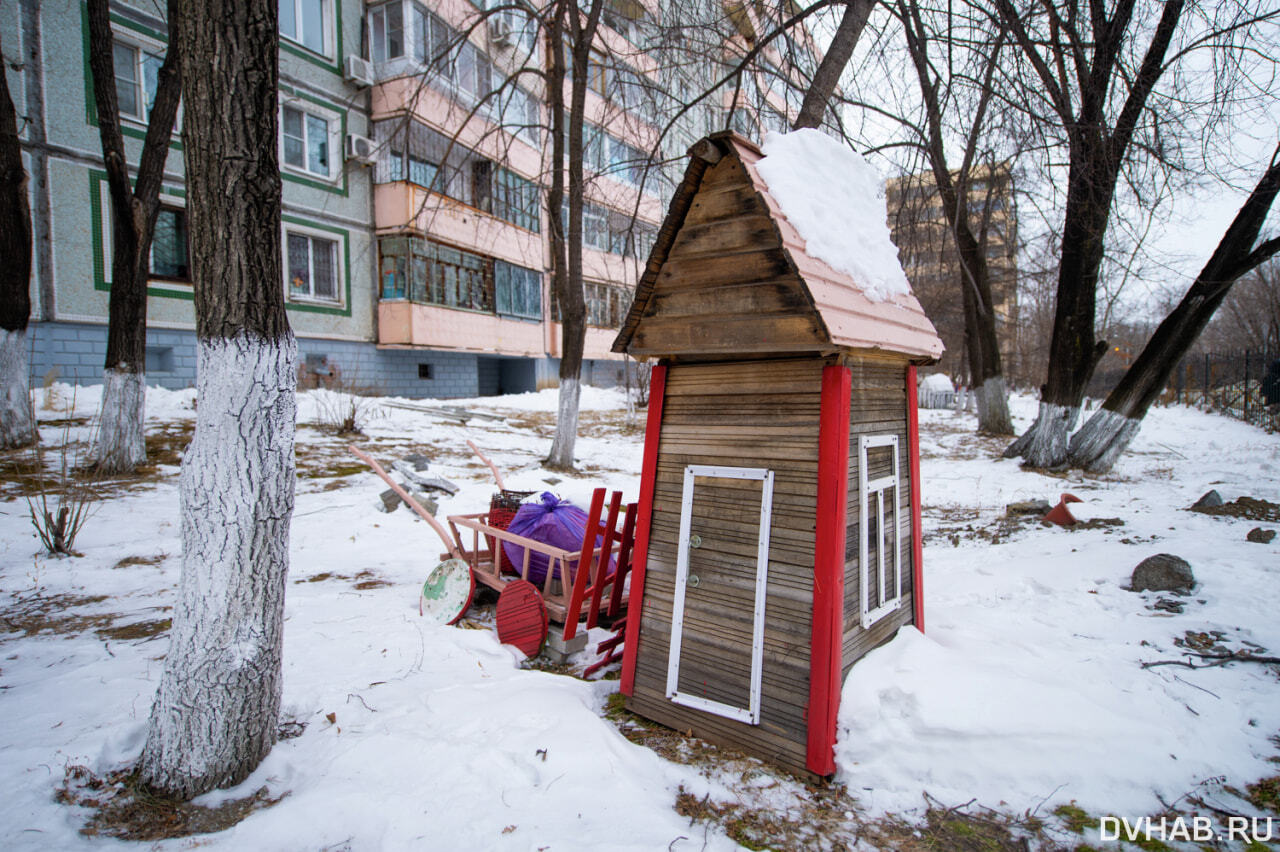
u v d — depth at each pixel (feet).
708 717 8.79
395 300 55.31
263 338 7.56
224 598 7.34
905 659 8.70
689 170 8.37
